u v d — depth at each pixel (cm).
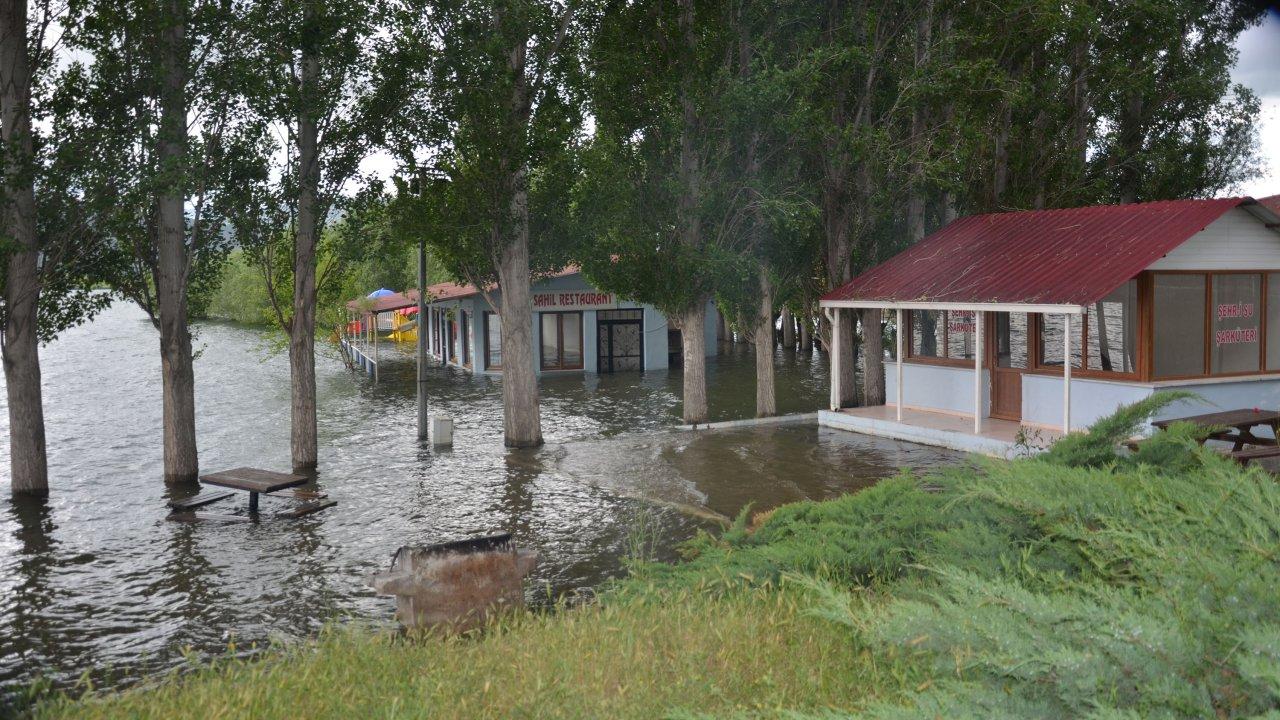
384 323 8844
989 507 582
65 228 2080
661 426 2877
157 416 3397
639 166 2725
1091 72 3109
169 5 2045
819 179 2848
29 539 1627
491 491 1930
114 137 2008
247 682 575
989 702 294
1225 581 304
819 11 2820
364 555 1471
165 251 2159
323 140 2278
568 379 4544
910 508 761
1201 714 269
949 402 2333
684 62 2580
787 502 1639
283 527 1672
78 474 2266
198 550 1527
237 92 2125
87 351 7381
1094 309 1930
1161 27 3086
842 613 362
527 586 1236
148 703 564
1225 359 1881
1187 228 1786
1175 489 404
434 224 2427
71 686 966
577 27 2611
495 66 2322
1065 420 1777
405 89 2312
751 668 515
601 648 588
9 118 2020
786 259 2853
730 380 4294
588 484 1933
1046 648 297
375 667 616
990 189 2994
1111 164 3469
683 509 1647
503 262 2506
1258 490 352
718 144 2666
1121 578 389
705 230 2762
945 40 2575
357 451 2533
